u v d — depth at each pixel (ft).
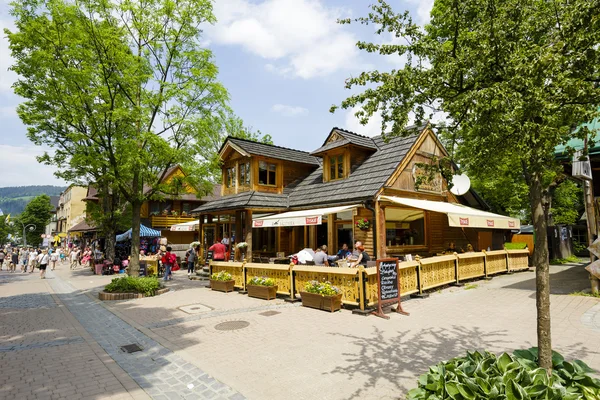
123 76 42.93
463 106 13.26
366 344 21.11
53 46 41.22
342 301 31.37
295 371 17.38
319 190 56.24
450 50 15.12
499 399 10.22
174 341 23.18
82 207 187.83
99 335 25.63
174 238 106.01
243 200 55.83
